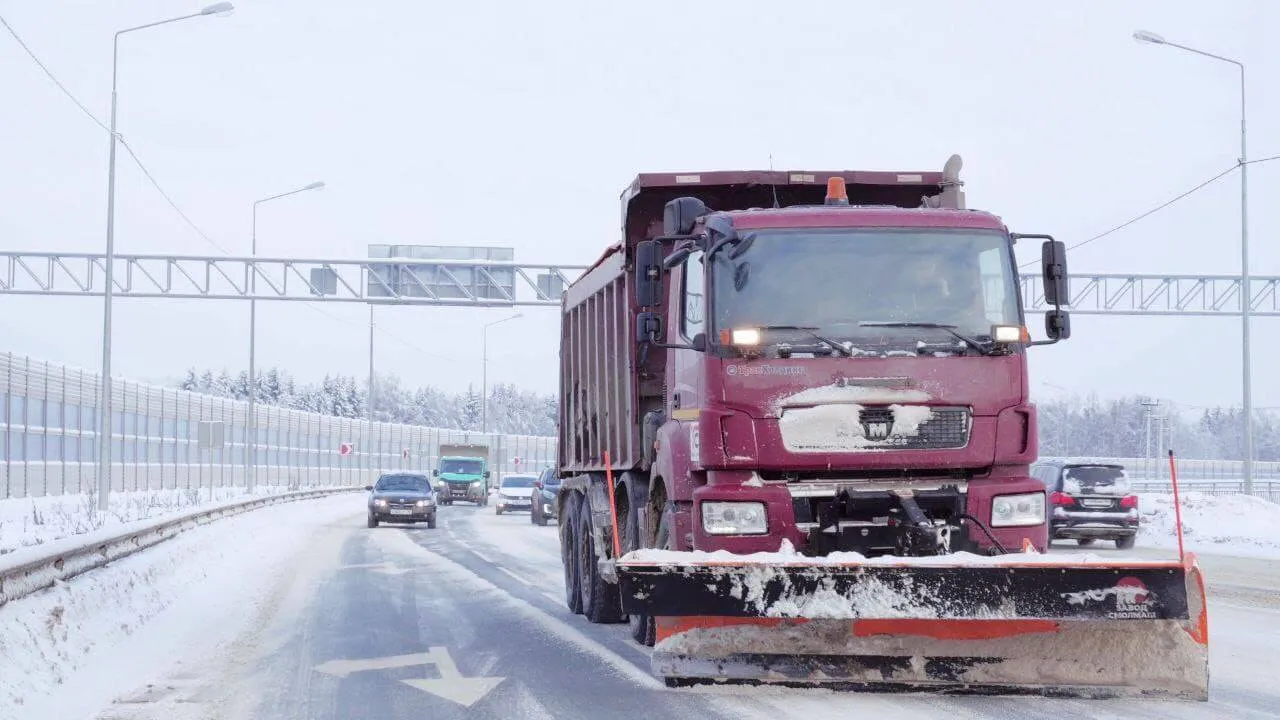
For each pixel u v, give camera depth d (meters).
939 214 10.02
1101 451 185.50
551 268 60.34
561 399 17.19
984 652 8.90
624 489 12.88
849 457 9.38
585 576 14.24
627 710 8.62
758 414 9.39
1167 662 8.75
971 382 9.56
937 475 9.62
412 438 106.06
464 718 8.47
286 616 14.65
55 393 44.03
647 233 12.74
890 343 9.58
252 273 57.53
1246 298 38.09
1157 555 26.25
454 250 60.28
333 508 56.53
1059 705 8.62
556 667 10.66
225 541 25.22
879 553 9.34
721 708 8.63
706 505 9.38
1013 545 9.44
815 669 8.92
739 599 8.34
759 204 12.65
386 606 15.85
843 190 10.92
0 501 37.31
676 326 10.75
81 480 46.66
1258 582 19.14
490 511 57.62
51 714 8.62
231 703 9.06
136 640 12.15
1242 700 8.86
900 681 8.86
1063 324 10.28
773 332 9.58
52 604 10.98
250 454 51.12
